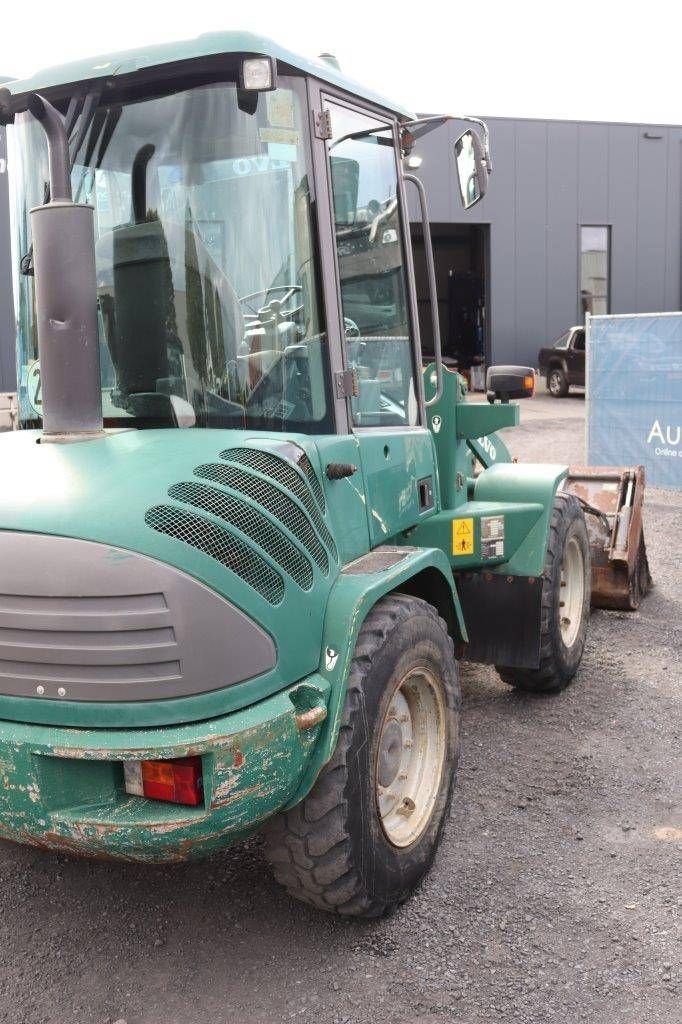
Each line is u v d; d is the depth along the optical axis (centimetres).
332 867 285
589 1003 276
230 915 323
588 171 2706
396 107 365
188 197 301
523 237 2677
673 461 1079
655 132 2750
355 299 340
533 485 477
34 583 241
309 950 303
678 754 443
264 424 308
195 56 283
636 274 2816
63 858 362
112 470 257
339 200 328
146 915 324
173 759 245
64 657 241
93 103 308
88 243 274
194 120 298
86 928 318
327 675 281
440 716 343
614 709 496
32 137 326
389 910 314
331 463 306
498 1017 271
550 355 2430
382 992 282
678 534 885
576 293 2761
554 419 1886
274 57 285
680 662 566
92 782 251
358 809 288
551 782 415
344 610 287
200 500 253
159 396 305
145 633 239
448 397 445
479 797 401
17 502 250
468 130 371
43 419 285
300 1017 273
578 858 353
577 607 533
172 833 246
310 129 303
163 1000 281
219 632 245
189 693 242
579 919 315
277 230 303
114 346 310
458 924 313
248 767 249
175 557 241
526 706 503
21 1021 273
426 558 341
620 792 405
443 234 2902
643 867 346
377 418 360
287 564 271
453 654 354
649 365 1075
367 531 336
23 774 246
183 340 303
